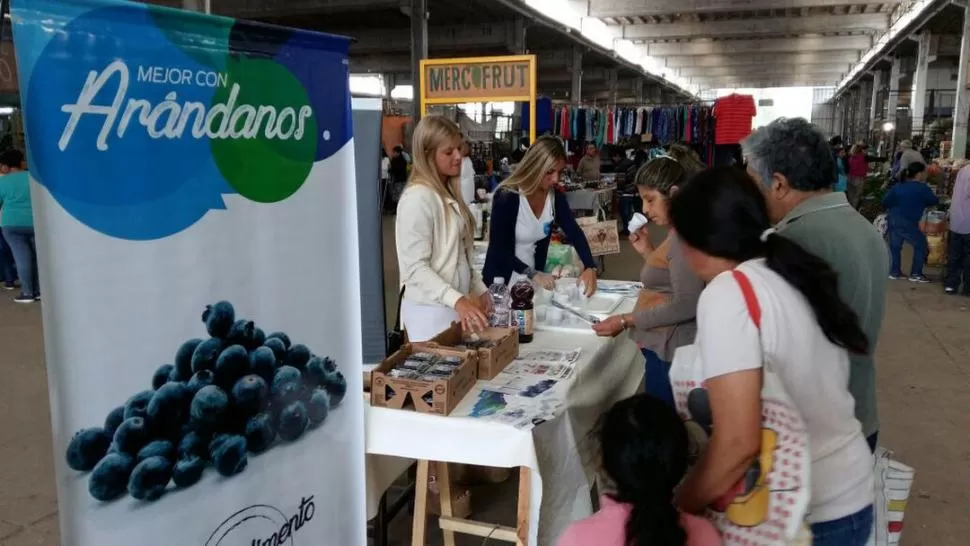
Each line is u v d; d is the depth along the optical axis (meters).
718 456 1.30
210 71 1.34
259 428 1.52
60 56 1.12
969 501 3.19
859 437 1.42
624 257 9.70
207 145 1.35
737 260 1.37
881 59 21.81
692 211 1.39
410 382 1.88
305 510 1.67
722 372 1.28
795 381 1.30
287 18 16.12
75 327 1.18
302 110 1.54
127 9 1.20
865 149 16.25
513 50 16.41
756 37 20.36
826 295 1.31
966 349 5.51
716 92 41.12
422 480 2.20
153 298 1.29
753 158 1.85
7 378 4.64
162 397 1.32
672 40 20.55
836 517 1.38
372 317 2.56
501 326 2.62
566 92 31.64
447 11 15.42
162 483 1.34
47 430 3.84
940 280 8.25
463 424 1.84
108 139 1.19
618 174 12.56
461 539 2.77
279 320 1.54
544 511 1.87
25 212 6.74
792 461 1.28
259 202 1.47
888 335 5.93
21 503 3.10
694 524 1.35
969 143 14.76
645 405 1.37
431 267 2.56
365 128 2.46
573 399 2.08
